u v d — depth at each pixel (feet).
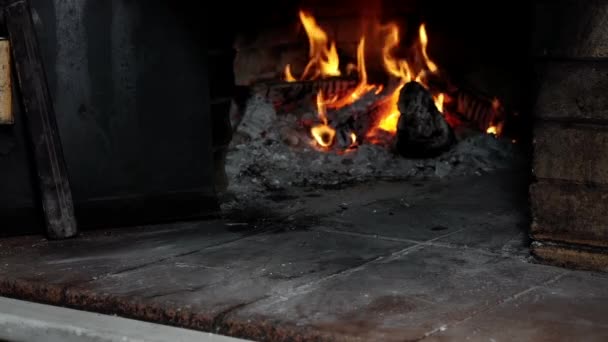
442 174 6.64
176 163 5.63
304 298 4.51
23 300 4.76
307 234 5.42
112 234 5.49
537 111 4.82
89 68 5.44
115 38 5.47
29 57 5.32
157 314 4.46
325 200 6.10
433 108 6.91
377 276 4.77
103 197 5.53
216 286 4.67
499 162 6.82
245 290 4.62
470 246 5.18
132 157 5.56
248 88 7.20
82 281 4.76
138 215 5.60
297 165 6.72
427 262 4.95
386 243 5.26
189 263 4.99
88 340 4.41
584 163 4.76
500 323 4.24
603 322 4.25
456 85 7.45
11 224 5.44
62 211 5.40
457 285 4.65
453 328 4.20
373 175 6.66
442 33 7.47
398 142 6.92
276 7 7.52
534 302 4.45
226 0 5.93
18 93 5.37
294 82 7.32
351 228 5.52
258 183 6.41
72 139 5.45
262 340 4.26
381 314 4.33
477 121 7.37
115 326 4.44
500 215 5.71
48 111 5.36
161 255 5.11
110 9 5.45
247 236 5.41
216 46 5.87
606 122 4.68
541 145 4.84
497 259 4.98
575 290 4.58
